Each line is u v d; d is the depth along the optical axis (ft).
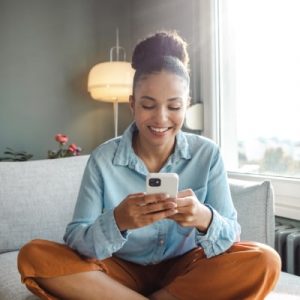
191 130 7.64
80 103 9.18
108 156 3.61
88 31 9.18
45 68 8.76
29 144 8.67
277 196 5.90
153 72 3.18
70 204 5.49
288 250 4.88
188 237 3.62
